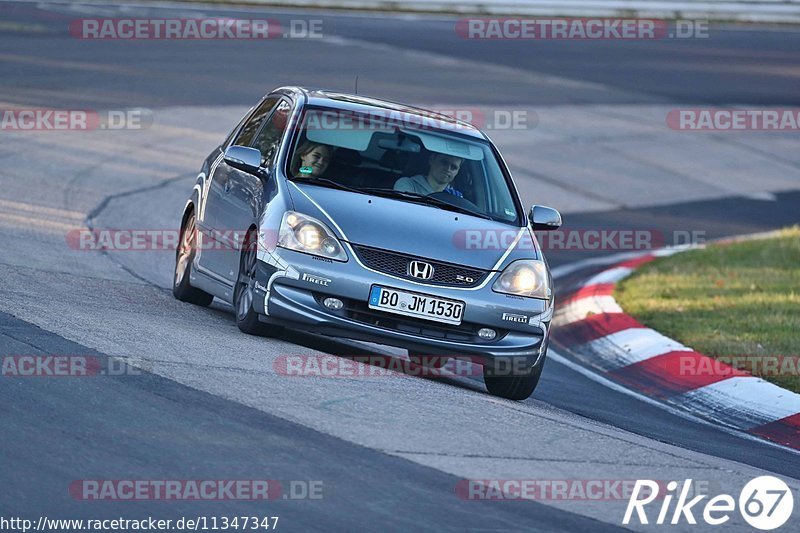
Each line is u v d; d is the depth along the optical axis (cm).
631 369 3722
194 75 8556
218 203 3234
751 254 5803
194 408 2131
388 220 2828
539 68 11075
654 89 10856
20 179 5306
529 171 7750
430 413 2370
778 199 8262
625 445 2391
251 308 2838
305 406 2255
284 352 2736
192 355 2534
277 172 2955
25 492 1669
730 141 9538
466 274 2788
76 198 5166
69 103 7162
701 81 11456
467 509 1812
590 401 3142
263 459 1909
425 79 9731
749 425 3162
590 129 9144
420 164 3066
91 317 2809
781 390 3312
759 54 13262
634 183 7994
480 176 3114
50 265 3709
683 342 3853
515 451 2188
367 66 9875
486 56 11244
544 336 2862
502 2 13450
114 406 2081
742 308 4419
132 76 8212
